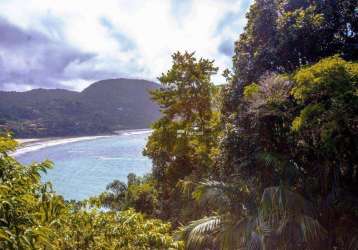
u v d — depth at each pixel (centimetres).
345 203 915
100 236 597
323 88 896
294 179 968
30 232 335
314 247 875
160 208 2214
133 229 634
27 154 11881
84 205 643
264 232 864
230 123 1223
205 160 1873
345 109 860
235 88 1424
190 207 1667
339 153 937
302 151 1051
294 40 1290
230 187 1001
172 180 2250
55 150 13138
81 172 8044
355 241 862
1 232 304
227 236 933
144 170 8169
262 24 1465
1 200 324
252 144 1048
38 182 416
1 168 375
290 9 1477
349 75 881
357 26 1332
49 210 425
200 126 2242
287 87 1015
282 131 1049
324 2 1362
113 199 2442
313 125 916
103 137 19950
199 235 981
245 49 1538
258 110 1009
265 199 860
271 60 1345
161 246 644
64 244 545
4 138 396
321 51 1325
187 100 2258
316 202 927
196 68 2261
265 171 1001
